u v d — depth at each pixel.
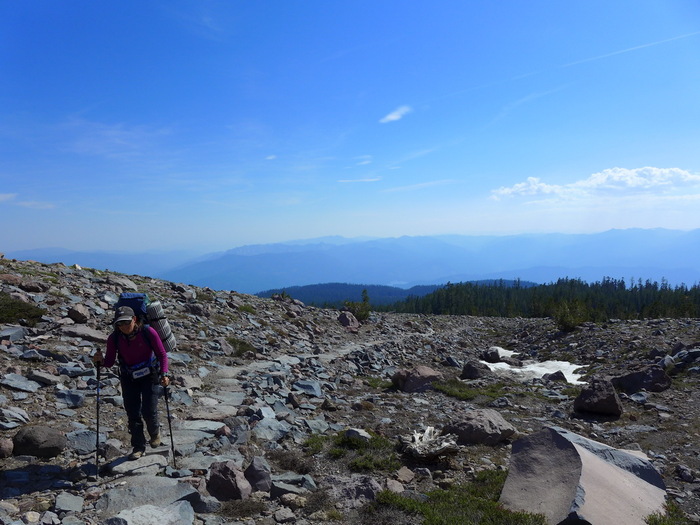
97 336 13.59
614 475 7.28
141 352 7.38
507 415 13.51
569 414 13.62
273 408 11.41
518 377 20.03
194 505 6.22
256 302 29.20
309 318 29.67
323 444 9.40
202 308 21.02
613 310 106.19
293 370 16.12
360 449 9.08
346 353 22.06
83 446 7.50
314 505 6.66
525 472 7.54
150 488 6.26
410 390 16.16
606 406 13.12
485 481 8.10
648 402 13.98
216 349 16.73
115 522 5.36
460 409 13.98
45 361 11.17
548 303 66.25
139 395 7.47
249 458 8.30
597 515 6.14
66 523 5.34
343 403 13.19
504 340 37.19
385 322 36.47
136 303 7.51
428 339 31.70
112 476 6.72
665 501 7.51
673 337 21.66
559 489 6.82
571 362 23.62
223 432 8.95
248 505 6.41
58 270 21.75
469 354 29.00
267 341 20.20
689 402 13.62
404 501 6.73
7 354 11.09
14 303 14.31
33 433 7.01
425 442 9.19
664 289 140.75
